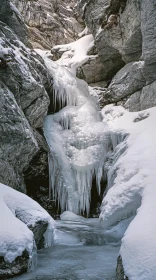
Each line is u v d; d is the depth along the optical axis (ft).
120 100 34.68
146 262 10.18
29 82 25.36
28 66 26.91
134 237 11.77
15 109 22.82
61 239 19.45
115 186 22.36
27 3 49.26
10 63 23.89
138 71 31.89
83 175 29.14
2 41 25.03
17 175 25.40
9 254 12.32
